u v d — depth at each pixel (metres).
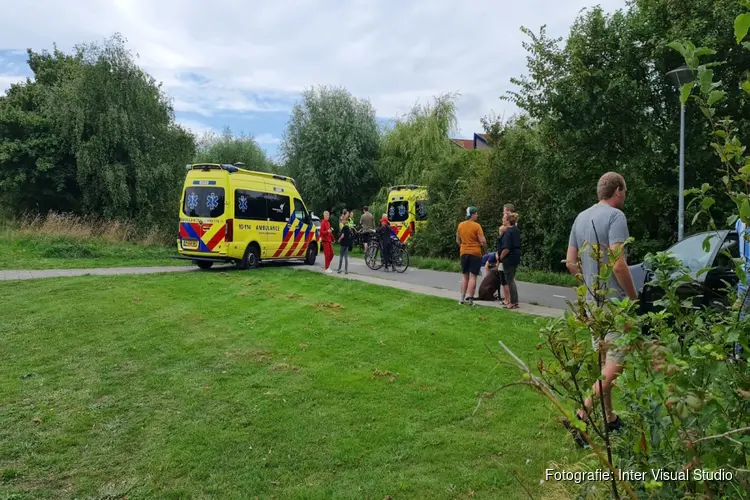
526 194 19.05
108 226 21.95
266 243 16.41
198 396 5.00
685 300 2.07
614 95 13.11
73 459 3.79
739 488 1.67
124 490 3.38
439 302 10.38
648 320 1.98
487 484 3.40
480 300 10.80
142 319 8.23
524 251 18.50
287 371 5.75
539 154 16.30
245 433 4.20
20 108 29.91
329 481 3.48
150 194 24.97
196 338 7.14
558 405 1.70
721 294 2.52
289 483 3.47
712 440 1.65
